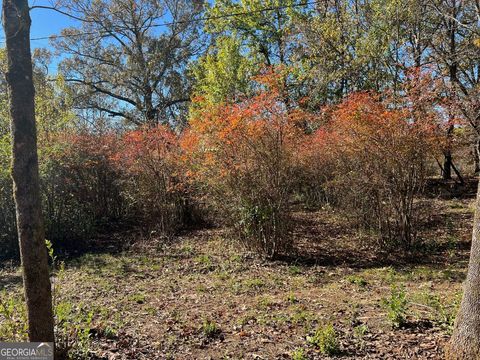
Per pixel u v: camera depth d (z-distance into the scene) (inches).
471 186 625.6
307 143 424.5
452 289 237.3
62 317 147.3
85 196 465.1
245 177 318.0
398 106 314.8
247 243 334.3
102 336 179.3
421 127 307.3
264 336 178.9
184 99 957.2
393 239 339.9
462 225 399.2
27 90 118.8
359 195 361.7
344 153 366.9
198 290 255.8
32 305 122.3
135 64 890.1
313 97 612.7
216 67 762.2
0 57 285.3
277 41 839.1
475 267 129.9
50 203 395.9
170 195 427.5
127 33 904.9
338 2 655.8
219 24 885.8
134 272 305.0
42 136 411.5
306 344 167.2
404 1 538.3
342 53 631.8
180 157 395.5
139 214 472.1
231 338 178.7
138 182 446.3
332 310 208.7
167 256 346.9
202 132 332.5
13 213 360.8
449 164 672.4
